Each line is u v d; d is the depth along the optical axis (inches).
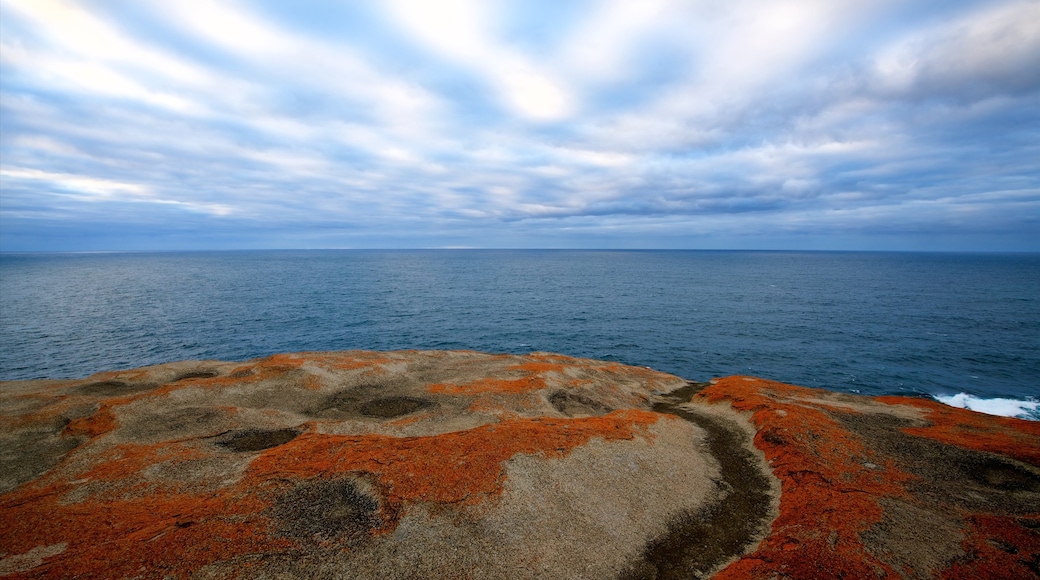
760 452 1159.0
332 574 657.0
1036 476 993.5
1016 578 654.5
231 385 1576.0
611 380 1882.4
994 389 2406.5
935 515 828.0
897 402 1601.9
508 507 834.2
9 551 694.5
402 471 923.4
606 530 813.9
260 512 789.9
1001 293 5762.8
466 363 2036.2
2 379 2549.2
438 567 689.6
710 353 3075.8
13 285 7017.7
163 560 655.8
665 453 1112.8
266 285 6968.5
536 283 7381.9
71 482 932.0
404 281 7696.9
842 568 677.9
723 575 695.7
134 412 1325.0
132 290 6299.2
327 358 1969.7
